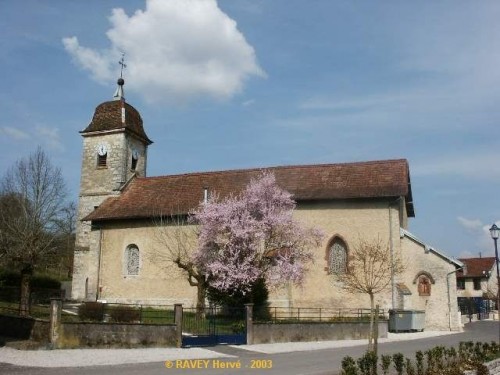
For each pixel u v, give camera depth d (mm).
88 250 36062
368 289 20250
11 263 31641
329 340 23906
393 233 29250
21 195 34625
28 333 19281
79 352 17641
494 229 26078
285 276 26609
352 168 32750
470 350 15227
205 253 27266
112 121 38875
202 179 35781
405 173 31219
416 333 27594
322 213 30672
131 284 33219
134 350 18812
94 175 38500
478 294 64375
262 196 28156
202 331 21969
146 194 36188
